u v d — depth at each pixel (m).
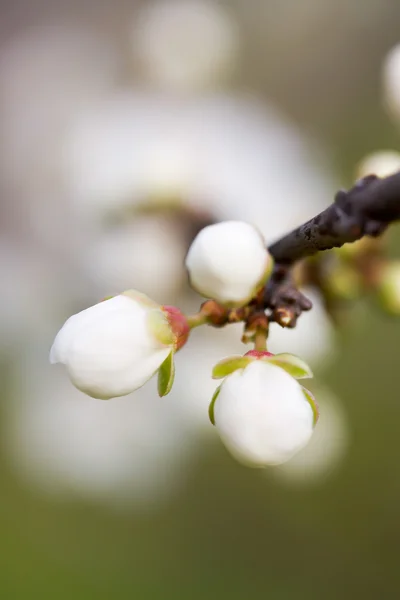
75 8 0.30
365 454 0.26
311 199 0.17
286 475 0.17
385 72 0.14
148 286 0.16
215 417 0.12
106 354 0.12
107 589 0.25
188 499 0.26
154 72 0.21
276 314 0.13
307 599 0.25
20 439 0.21
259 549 0.26
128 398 0.19
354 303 0.15
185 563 0.26
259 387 0.12
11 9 0.30
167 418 0.19
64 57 0.27
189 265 0.12
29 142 0.25
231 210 0.16
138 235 0.16
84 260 0.19
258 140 0.19
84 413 0.20
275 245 0.12
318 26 0.29
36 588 0.25
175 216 0.16
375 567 0.25
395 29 0.29
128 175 0.16
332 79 0.29
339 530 0.26
